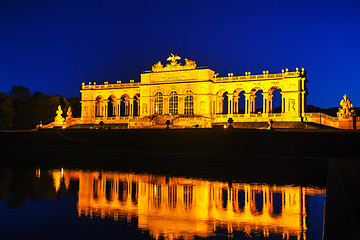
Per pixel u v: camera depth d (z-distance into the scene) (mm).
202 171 45250
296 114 103375
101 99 142750
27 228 21375
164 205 27453
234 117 113000
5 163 55062
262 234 20219
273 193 31391
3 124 134250
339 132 64625
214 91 118812
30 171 45812
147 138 76688
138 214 24766
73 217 23953
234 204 27578
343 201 18359
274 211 25312
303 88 103875
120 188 34094
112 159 60438
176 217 23969
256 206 26844
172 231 20844
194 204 27703
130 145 74250
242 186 34875
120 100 135625
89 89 138750
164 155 60625
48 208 26391
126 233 20453
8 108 136875
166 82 123125
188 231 20844
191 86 118875
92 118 137625
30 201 28734
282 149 61531
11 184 36250
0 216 24234
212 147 67250
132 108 132500
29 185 35688
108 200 29094
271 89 113750
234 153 63031
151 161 57000
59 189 33688
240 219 23422
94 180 38688
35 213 24953
